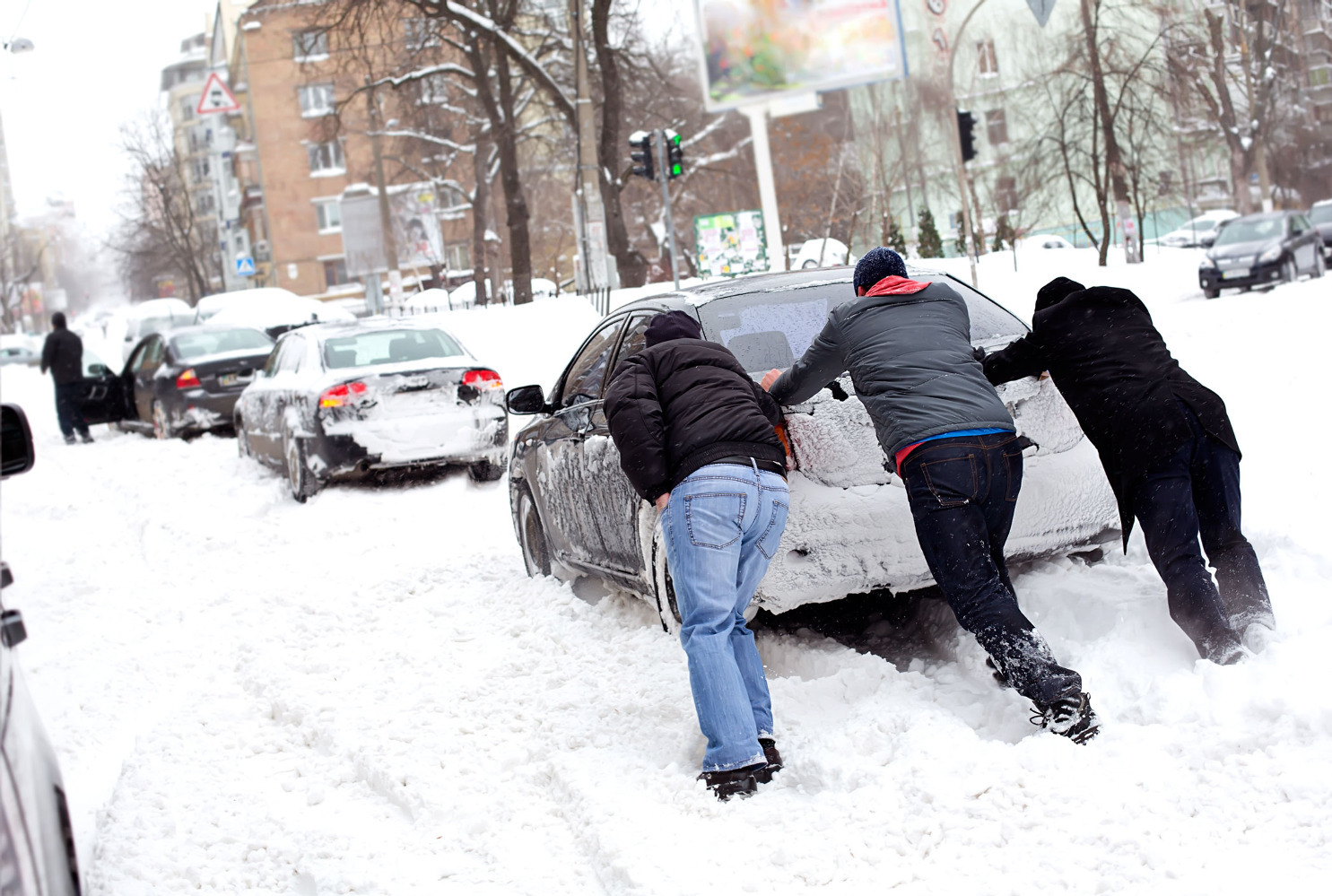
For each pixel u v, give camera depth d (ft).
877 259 14.58
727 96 77.36
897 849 10.68
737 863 10.97
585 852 11.88
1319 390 26.43
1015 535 15.52
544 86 109.50
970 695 13.97
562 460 19.97
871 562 14.90
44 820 7.70
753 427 13.26
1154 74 118.42
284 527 30.73
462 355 36.58
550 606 20.34
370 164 158.61
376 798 14.05
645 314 18.65
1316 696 11.16
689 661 12.87
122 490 41.09
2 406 10.82
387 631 20.72
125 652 21.67
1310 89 185.57
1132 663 13.50
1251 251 72.33
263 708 17.53
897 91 134.51
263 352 53.98
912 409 13.47
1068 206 163.43
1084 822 10.39
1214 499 13.89
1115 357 14.15
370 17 104.99
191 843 13.29
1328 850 9.42
